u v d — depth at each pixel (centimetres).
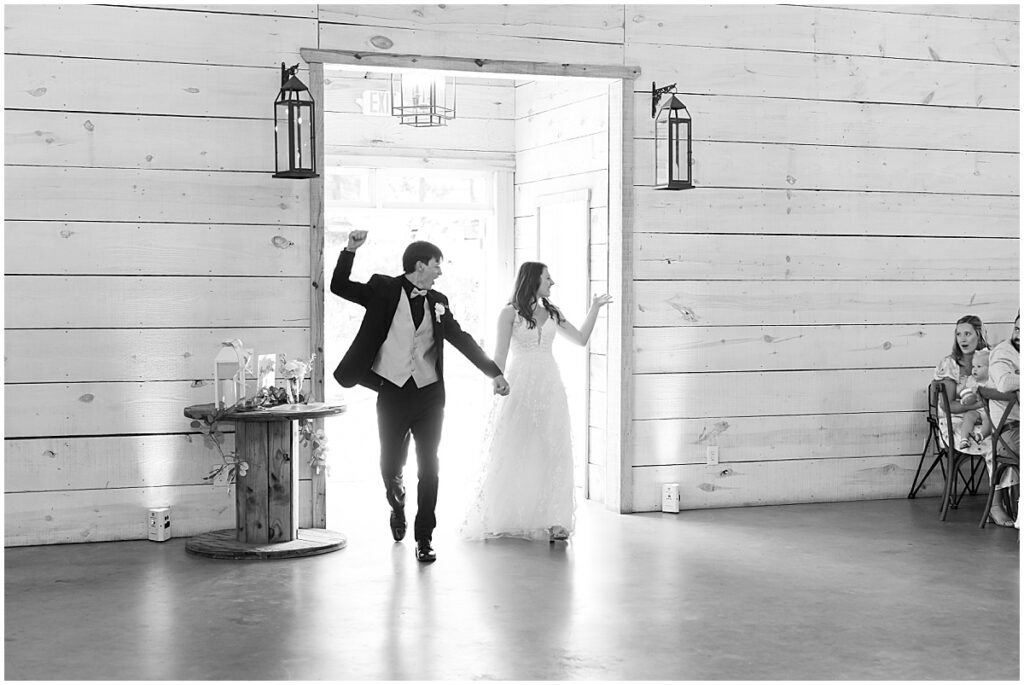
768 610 470
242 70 610
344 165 876
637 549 585
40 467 589
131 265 598
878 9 723
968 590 502
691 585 510
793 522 657
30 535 589
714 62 692
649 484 691
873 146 726
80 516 595
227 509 616
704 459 700
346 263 554
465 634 434
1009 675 389
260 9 612
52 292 588
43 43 583
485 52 648
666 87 672
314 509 620
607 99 705
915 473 744
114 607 471
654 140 683
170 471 607
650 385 688
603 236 723
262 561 554
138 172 598
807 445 720
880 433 734
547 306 621
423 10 637
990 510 650
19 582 513
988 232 753
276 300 619
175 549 580
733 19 695
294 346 622
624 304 679
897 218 733
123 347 598
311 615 459
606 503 703
